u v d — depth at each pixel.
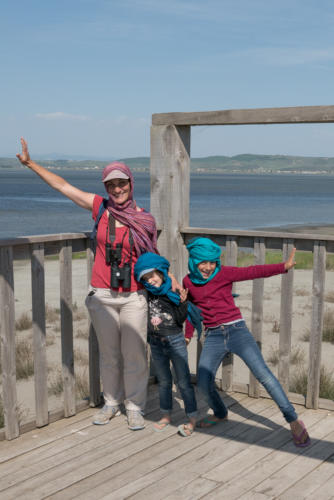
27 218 60.56
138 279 3.31
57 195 120.81
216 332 3.31
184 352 3.39
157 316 3.37
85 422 3.69
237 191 152.25
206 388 3.36
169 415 3.58
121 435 3.45
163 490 2.72
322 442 3.28
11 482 2.82
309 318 9.74
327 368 6.75
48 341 8.65
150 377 4.46
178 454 3.15
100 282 3.45
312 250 3.68
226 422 3.62
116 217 3.33
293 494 2.66
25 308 11.34
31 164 3.45
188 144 4.30
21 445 3.29
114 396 3.69
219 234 4.11
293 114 3.52
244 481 2.80
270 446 3.23
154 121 4.23
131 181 3.34
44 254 3.42
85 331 9.29
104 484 2.79
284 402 3.18
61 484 2.79
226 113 3.81
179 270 4.38
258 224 55.78
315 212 76.31
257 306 3.95
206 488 2.73
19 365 7.32
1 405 5.30
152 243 3.45
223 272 3.27
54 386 6.54
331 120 3.41
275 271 3.20
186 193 4.35
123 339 3.49
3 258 3.09
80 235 3.61
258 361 3.23
